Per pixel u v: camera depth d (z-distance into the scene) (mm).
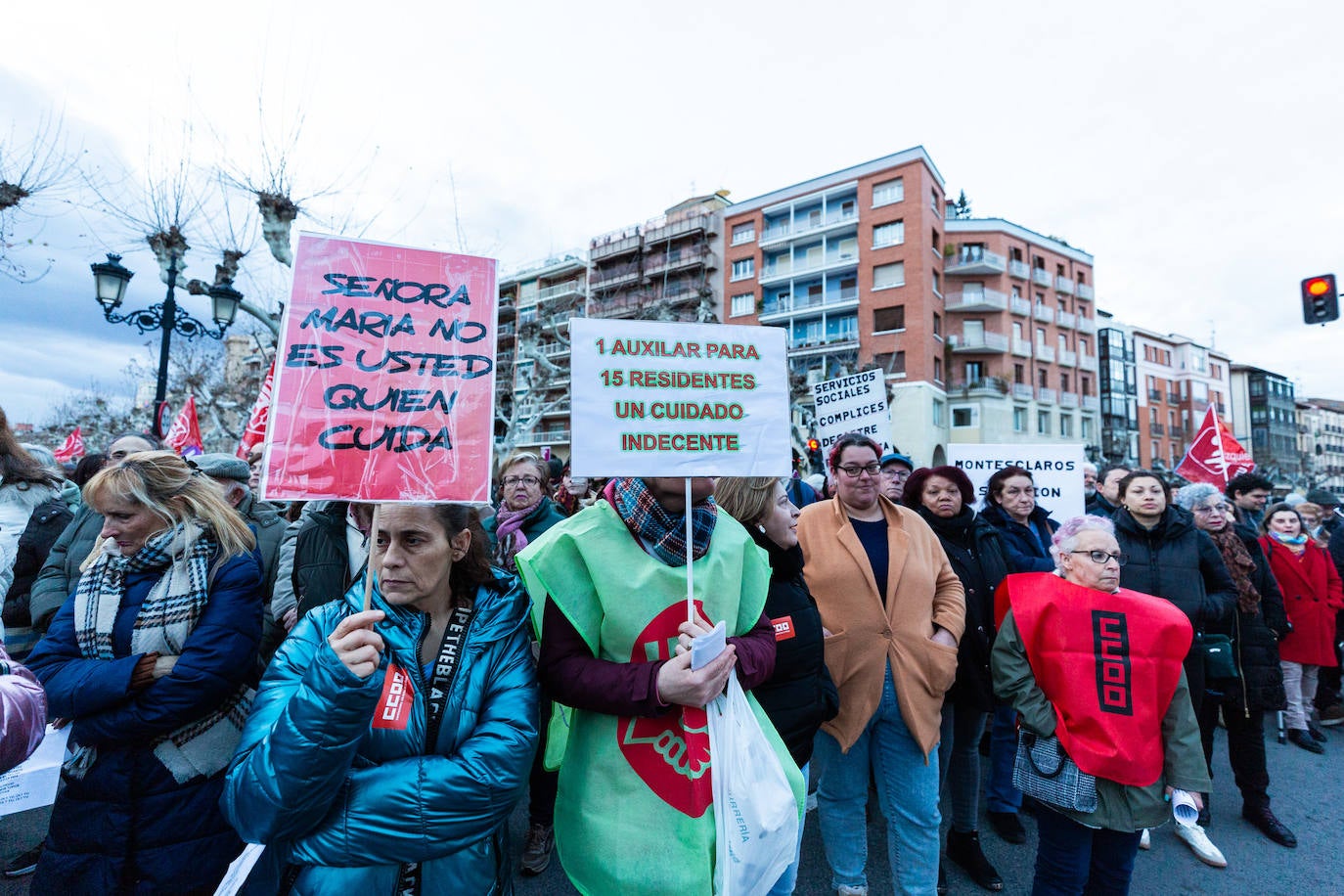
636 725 1707
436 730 1524
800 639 2381
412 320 1654
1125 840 2344
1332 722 5492
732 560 1940
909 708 2623
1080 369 40562
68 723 1830
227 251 9500
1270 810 3674
